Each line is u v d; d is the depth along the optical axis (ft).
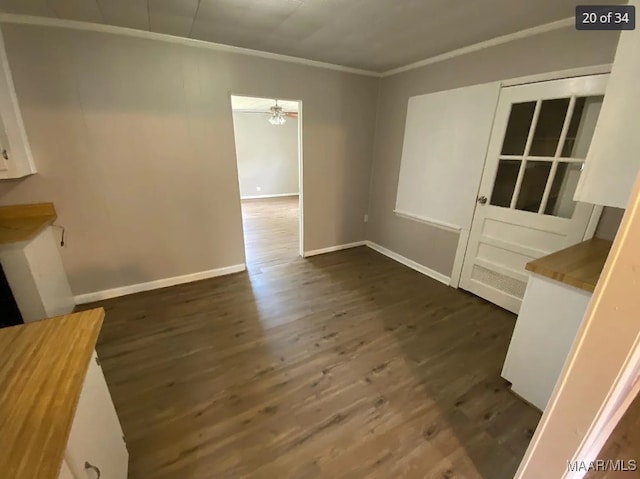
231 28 7.36
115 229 8.77
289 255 13.07
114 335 7.47
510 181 8.19
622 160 3.84
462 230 9.58
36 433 2.13
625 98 3.71
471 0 5.76
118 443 3.81
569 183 7.09
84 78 7.41
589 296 4.46
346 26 7.13
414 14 6.41
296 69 10.16
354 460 4.57
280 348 7.07
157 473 4.33
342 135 12.01
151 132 8.50
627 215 2.32
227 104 9.32
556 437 3.19
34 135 7.25
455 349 7.09
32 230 6.57
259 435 4.93
